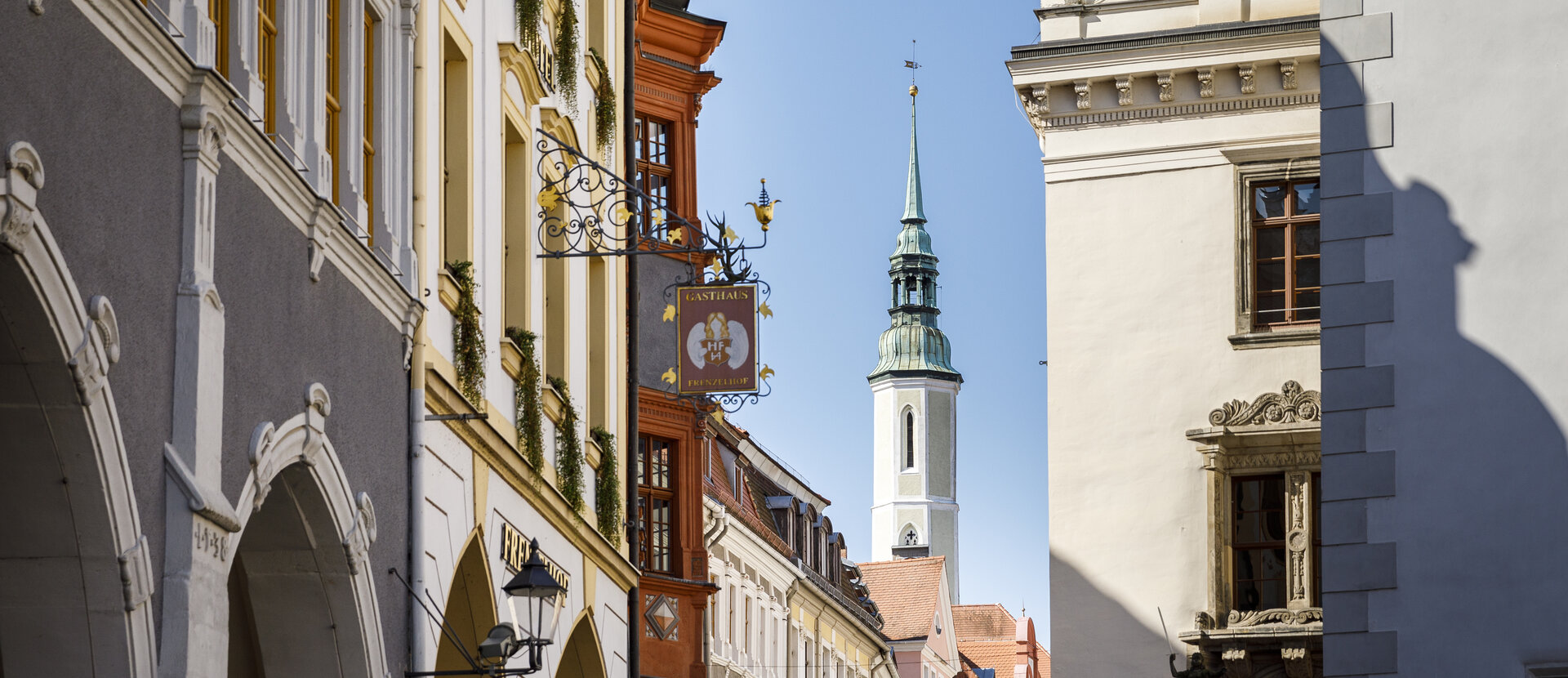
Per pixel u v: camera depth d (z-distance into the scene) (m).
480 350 17.95
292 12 13.20
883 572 86.69
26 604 10.10
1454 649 15.48
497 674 15.37
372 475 14.88
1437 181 16.25
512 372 19.72
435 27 17.20
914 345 161.38
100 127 9.77
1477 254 16.02
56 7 9.23
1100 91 30.03
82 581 10.06
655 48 31.69
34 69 9.02
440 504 16.73
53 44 9.21
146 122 10.37
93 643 10.18
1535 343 15.73
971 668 97.81
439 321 17.14
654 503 31.34
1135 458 29.14
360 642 14.38
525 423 19.86
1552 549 15.38
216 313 11.23
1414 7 16.58
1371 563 15.80
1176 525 28.84
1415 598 15.64
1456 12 16.47
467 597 18.38
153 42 10.23
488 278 18.95
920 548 157.88
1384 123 16.47
